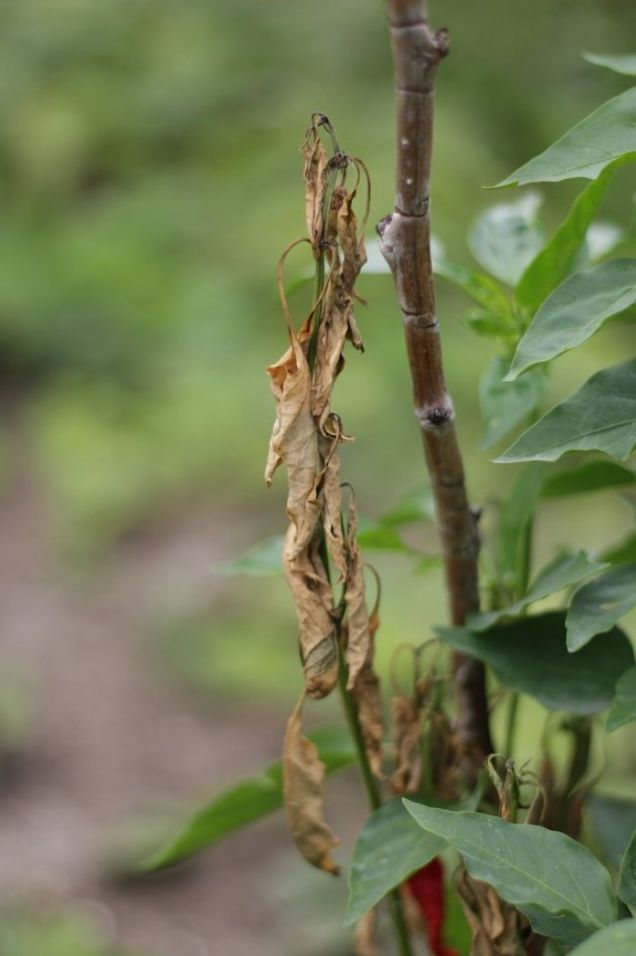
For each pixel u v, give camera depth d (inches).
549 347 37.8
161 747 176.1
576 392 40.1
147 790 167.2
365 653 43.5
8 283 267.3
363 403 223.5
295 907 142.3
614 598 42.1
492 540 57.4
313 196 40.8
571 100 246.5
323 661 43.1
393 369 228.1
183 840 54.7
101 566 217.5
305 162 40.9
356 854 44.7
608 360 202.2
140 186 282.4
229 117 293.0
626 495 55.0
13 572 217.0
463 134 241.3
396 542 52.7
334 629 43.4
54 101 292.2
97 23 305.4
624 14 226.7
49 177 288.8
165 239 272.5
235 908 144.9
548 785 48.9
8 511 232.1
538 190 229.6
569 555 47.6
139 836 154.1
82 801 165.0
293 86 287.0
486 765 44.1
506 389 51.1
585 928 37.9
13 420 255.4
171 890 148.5
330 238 40.9
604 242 55.3
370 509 210.7
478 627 46.4
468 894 44.1
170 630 199.0
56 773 171.2
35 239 278.2
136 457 236.4
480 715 50.4
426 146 38.3
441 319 219.3
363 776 48.0
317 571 42.8
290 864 150.1
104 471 233.0
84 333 263.9
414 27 36.8
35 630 201.9
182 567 215.2
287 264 243.1
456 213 228.8
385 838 45.0
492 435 50.5
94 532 224.2
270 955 136.0
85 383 257.1
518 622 47.4
